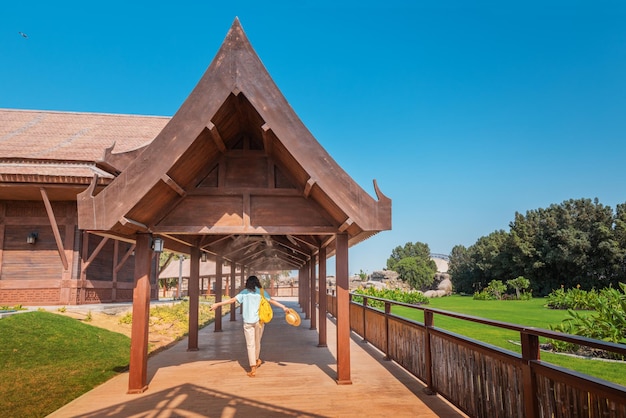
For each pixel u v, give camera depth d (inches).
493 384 146.2
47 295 541.0
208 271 1299.2
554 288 1604.3
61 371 257.8
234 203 229.6
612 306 421.1
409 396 201.0
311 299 490.9
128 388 216.4
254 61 207.0
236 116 222.2
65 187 497.0
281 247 565.9
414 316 699.4
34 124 641.0
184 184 224.2
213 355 320.8
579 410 103.5
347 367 226.5
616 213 1615.4
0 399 203.9
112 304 549.0
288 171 234.8
